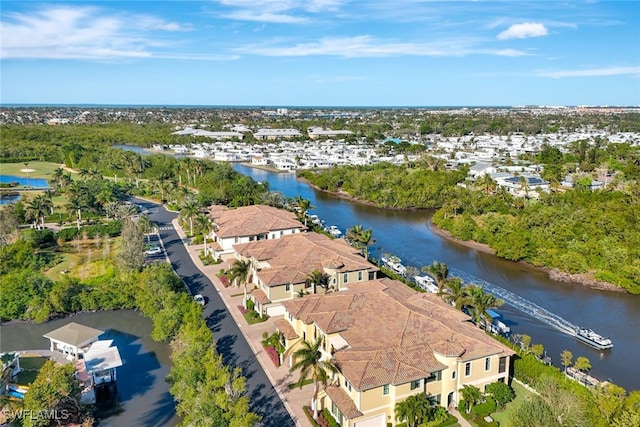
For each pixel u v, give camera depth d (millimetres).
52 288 70125
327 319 51625
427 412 42094
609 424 40719
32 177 168500
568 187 154125
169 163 180125
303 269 68312
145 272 73125
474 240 109062
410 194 146125
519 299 77562
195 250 96688
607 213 100062
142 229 90250
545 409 40250
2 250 83188
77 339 55812
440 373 45469
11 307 66688
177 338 56406
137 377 53250
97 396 49656
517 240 95500
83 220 113125
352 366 43781
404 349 45750
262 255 75000
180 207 125625
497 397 46500
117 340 62031
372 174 167125
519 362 51875
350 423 41625
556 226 97750
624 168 165125
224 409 41531
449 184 155000
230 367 53469
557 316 71438
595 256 87250
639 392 44656
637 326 68625
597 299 77938
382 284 62281
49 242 95375
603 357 59938
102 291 70750
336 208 146250
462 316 53562
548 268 90938
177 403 48250
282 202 131250
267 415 45344
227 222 95312
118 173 173875
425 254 100688
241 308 68688
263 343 58531
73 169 186125
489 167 182875
